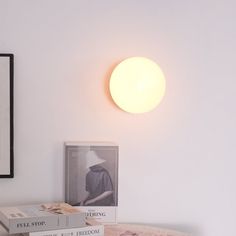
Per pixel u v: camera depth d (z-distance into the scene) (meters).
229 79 1.32
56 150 1.25
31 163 1.24
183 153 1.31
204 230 1.31
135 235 1.13
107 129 1.28
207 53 1.31
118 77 1.23
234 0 1.32
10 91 1.21
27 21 1.23
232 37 1.32
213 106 1.32
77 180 1.24
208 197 1.32
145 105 1.25
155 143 1.30
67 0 1.25
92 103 1.27
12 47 1.23
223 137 1.32
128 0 1.28
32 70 1.24
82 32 1.26
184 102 1.31
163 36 1.30
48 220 1.00
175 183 1.30
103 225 1.13
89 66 1.27
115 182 1.25
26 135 1.24
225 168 1.32
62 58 1.25
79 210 1.10
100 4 1.27
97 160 1.25
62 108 1.26
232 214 1.32
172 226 1.30
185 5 1.30
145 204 1.29
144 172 1.29
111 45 1.27
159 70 1.24
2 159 1.21
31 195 1.24
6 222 0.99
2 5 1.22
